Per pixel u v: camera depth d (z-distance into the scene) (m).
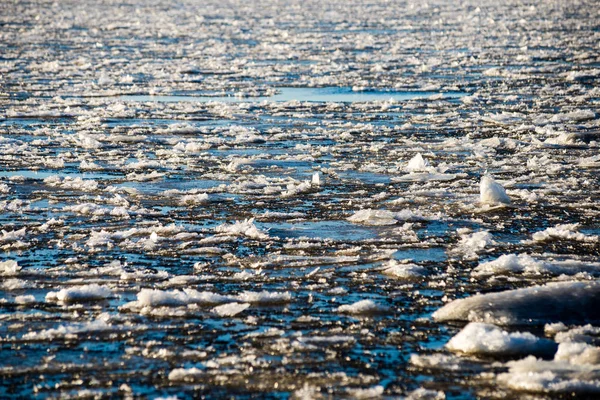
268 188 12.34
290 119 18.72
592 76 24.81
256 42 36.34
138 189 12.48
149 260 9.23
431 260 9.16
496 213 11.02
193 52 32.53
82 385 6.32
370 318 7.55
